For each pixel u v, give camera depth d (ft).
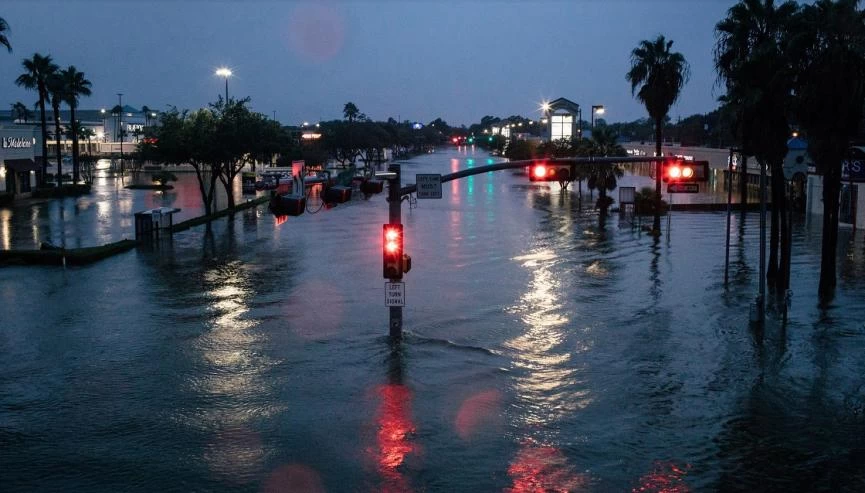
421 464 50.49
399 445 53.67
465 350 77.61
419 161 630.33
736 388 65.72
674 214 211.61
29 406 61.72
